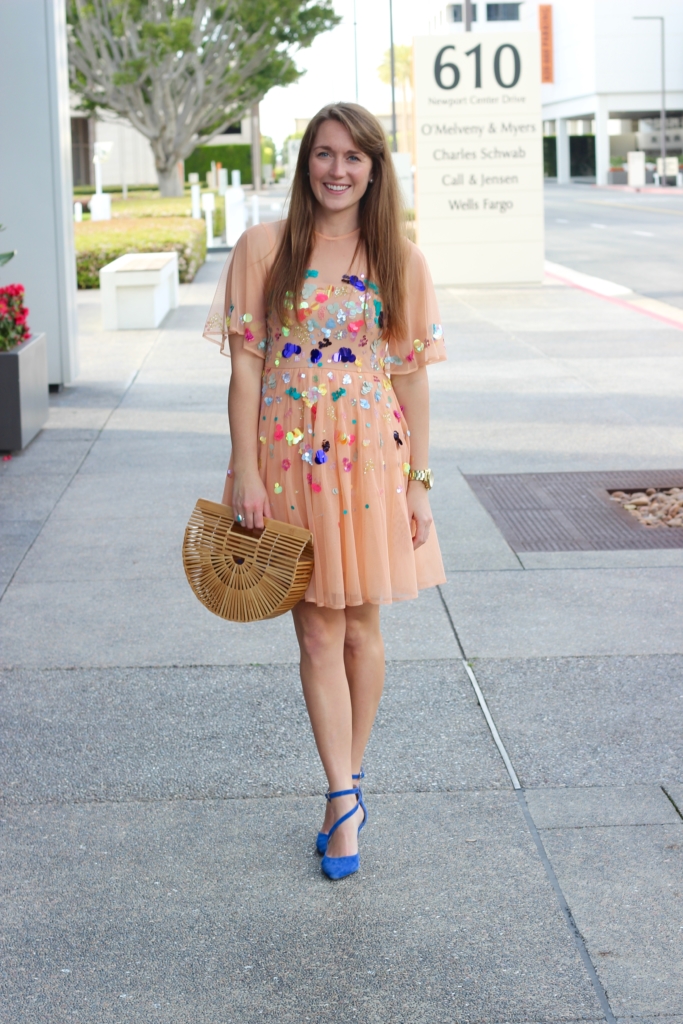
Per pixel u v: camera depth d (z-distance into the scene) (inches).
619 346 453.4
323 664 120.0
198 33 1514.5
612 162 2817.4
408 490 122.2
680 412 335.9
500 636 180.7
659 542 226.4
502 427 322.7
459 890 115.6
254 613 114.4
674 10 2556.6
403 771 139.4
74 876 119.0
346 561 115.5
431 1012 98.6
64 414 349.4
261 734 149.4
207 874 119.3
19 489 267.6
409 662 171.3
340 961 105.5
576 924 109.9
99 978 103.5
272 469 115.9
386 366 119.0
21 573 211.6
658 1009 98.3
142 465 287.9
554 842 123.7
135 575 209.9
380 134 112.1
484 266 703.7
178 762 142.3
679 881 116.3
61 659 173.3
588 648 175.3
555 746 145.0
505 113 691.4
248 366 117.2
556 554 219.9
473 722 151.9
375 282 114.2
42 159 372.8
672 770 138.7
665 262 813.9
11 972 104.3
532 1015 97.9
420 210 698.2
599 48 2564.0
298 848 124.0
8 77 366.6
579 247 952.9
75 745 146.6
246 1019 98.3
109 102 1585.9
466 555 219.9
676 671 166.6
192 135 1660.9
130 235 731.4
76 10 1493.6
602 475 272.7
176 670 169.3
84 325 541.6
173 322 548.1
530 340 474.0
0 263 307.3
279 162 3090.6
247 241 116.2
